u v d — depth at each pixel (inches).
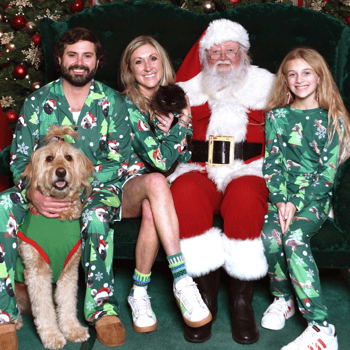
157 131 91.4
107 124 85.0
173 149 85.7
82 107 84.7
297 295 74.6
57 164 70.3
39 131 84.0
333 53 103.4
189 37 109.6
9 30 130.3
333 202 83.6
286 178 87.3
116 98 85.9
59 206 72.1
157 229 75.4
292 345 71.0
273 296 91.6
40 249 70.9
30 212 74.5
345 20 130.3
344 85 101.8
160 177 77.0
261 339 75.6
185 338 76.0
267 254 77.5
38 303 72.6
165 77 97.5
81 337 74.4
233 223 75.3
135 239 84.0
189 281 74.4
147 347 73.8
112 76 109.3
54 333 73.0
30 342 75.1
